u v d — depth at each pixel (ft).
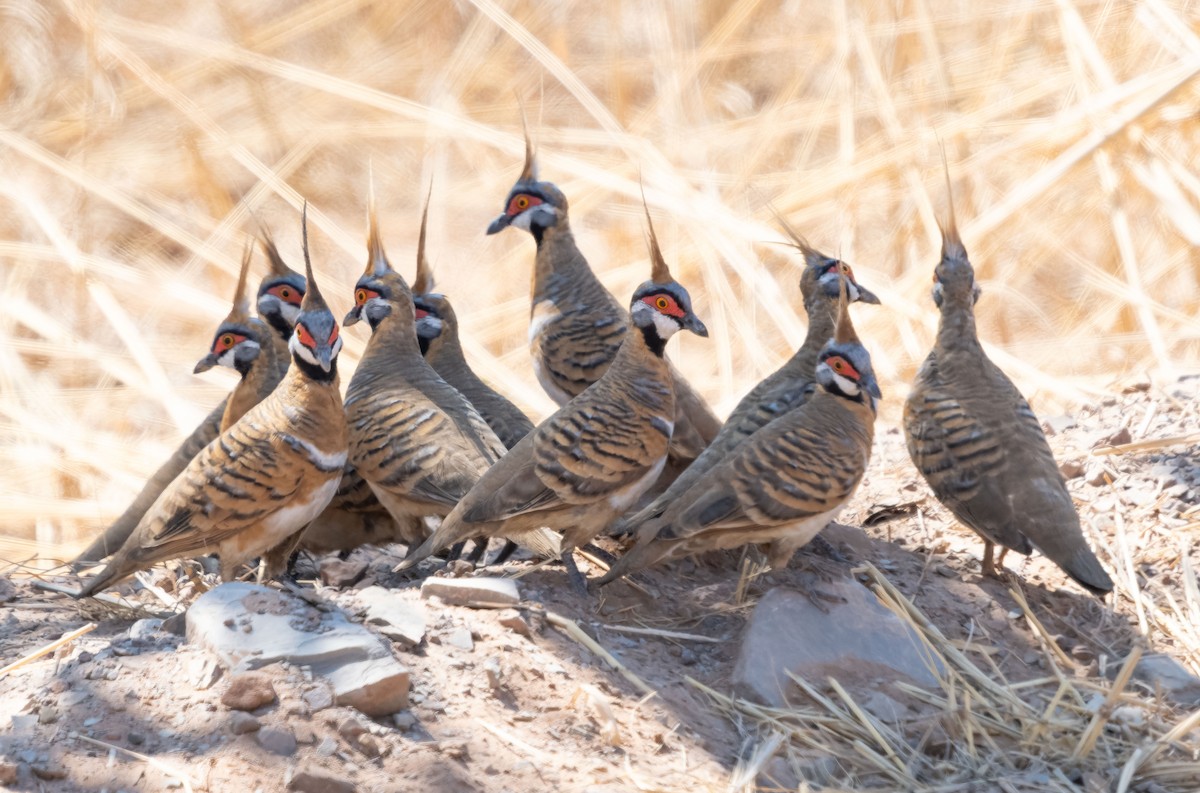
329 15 80.18
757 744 29.01
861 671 31.55
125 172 72.38
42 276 64.54
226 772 24.85
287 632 27.86
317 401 32.83
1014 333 64.80
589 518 33.19
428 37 82.69
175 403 55.72
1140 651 31.53
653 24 77.30
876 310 62.95
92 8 74.54
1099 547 39.04
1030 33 75.25
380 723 26.73
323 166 74.59
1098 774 29.14
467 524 32.07
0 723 25.99
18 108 75.20
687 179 68.59
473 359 59.82
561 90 78.69
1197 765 29.22
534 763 26.48
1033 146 68.18
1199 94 66.08
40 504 51.34
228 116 76.95
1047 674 33.45
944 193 67.72
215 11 82.94
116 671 27.35
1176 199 64.03
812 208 68.18
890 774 28.78
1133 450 43.50
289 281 40.96
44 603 34.91
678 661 31.81
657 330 33.58
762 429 32.78
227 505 32.09
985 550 36.99
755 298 61.93
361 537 38.75
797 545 33.14
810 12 80.94
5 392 57.93
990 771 29.22
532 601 32.40
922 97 70.23
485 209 72.08
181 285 63.93
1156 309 59.82
